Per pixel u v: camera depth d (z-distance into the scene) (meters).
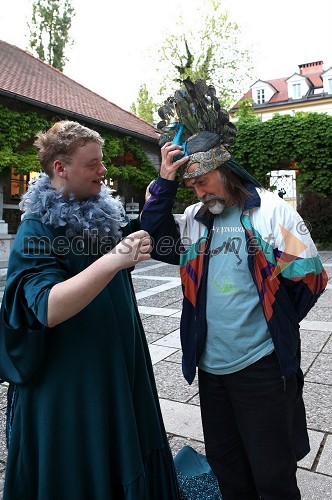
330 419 2.23
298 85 37.31
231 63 21.05
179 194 13.05
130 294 1.41
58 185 1.26
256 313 1.29
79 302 1.00
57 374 1.16
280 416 1.28
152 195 1.37
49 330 1.15
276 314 1.24
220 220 1.33
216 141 1.25
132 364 1.31
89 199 1.31
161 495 1.38
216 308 1.32
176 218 1.42
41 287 1.03
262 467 1.30
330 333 3.83
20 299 1.07
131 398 1.26
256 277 1.26
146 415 1.37
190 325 1.41
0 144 9.38
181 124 1.31
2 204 9.70
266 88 38.53
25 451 1.17
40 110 10.51
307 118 12.99
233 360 1.30
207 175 1.26
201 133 1.26
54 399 1.15
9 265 1.14
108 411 1.21
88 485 1.17
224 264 1.31
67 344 1.18
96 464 1.16
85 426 1.18
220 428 1.45
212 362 1.36
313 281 1.25
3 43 16.11
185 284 1.41
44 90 12.78
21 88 11.29
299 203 13.52
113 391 1.23
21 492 1.18
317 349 3.39
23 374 1.10
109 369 1.23
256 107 37.56
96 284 1.01
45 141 1.24
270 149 13.47
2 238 9.38
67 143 1.19
